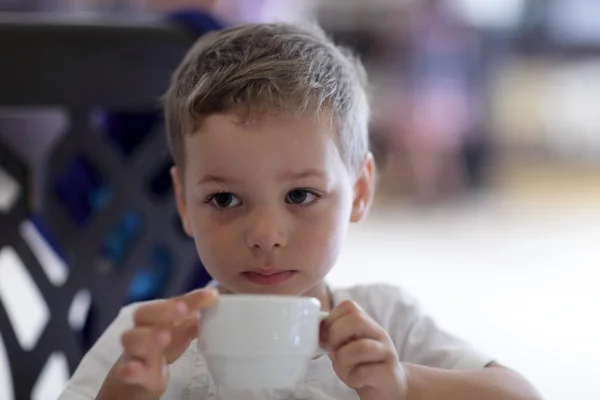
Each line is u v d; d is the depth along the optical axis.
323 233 1.20
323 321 1.07
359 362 1.06
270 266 1.18
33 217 1.76
